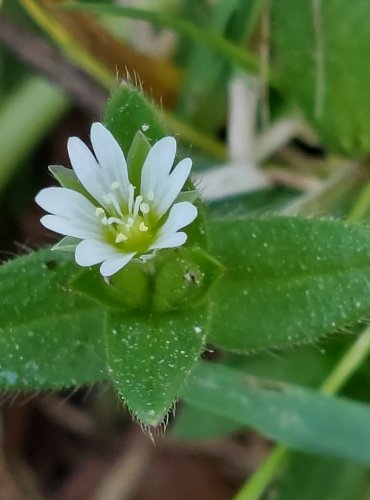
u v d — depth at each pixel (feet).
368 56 0.17
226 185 0.18
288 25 0.17
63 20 0.18
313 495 0.16
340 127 0.18
